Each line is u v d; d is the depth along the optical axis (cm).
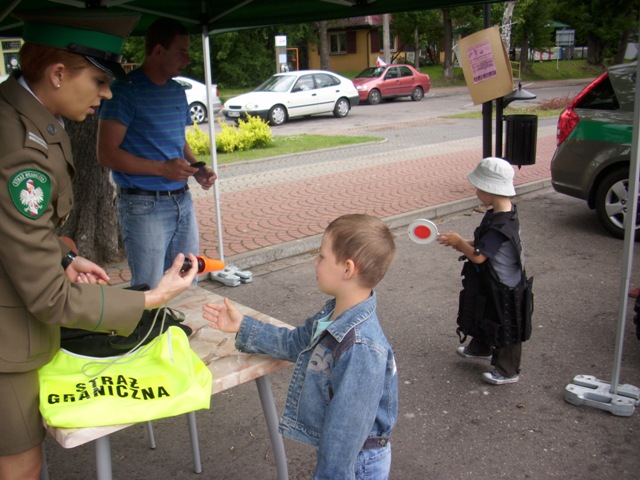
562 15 4628
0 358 176
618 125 671
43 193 169
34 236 167
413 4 474
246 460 324
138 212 372
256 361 216
